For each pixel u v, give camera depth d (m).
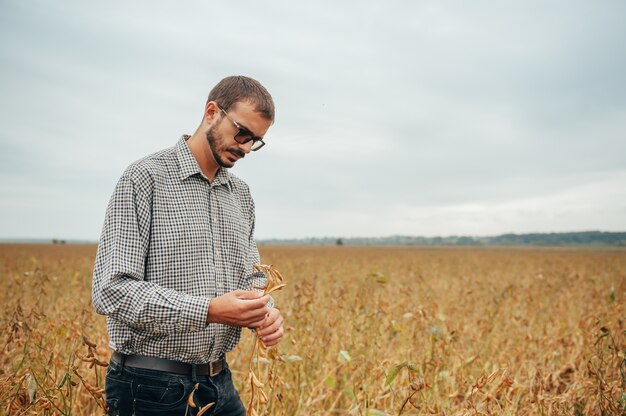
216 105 2.00
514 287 8.97
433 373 3.81
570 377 4.61
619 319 5.02
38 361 3.05
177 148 2.06
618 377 3.62
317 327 4.95
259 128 2.00
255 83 2.02
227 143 1.98
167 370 1.90
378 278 4.29
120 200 1.85
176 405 1.92
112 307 1.72
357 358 3.88
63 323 3.77
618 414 3.05
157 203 1.92
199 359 1.96
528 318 6.80
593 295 8.31
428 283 11.60
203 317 1.71
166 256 1.91
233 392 2.24
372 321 4.68
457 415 2.67
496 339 5.36
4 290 7.21
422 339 4.64
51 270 13.39
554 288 10.02
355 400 3.28
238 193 2.37
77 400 3.02
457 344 4.96
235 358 4.53
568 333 5.99
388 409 3.27
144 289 1.73
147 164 1.95
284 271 13.86
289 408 3.46
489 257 38.34
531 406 3.37
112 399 1.94
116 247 1.79
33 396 2.15
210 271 2.00
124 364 1.91
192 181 2.04
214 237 2.06
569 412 3.40
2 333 3.62
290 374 3.88
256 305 1.72
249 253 2.32
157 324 1.71
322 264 20.94
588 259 34.06
